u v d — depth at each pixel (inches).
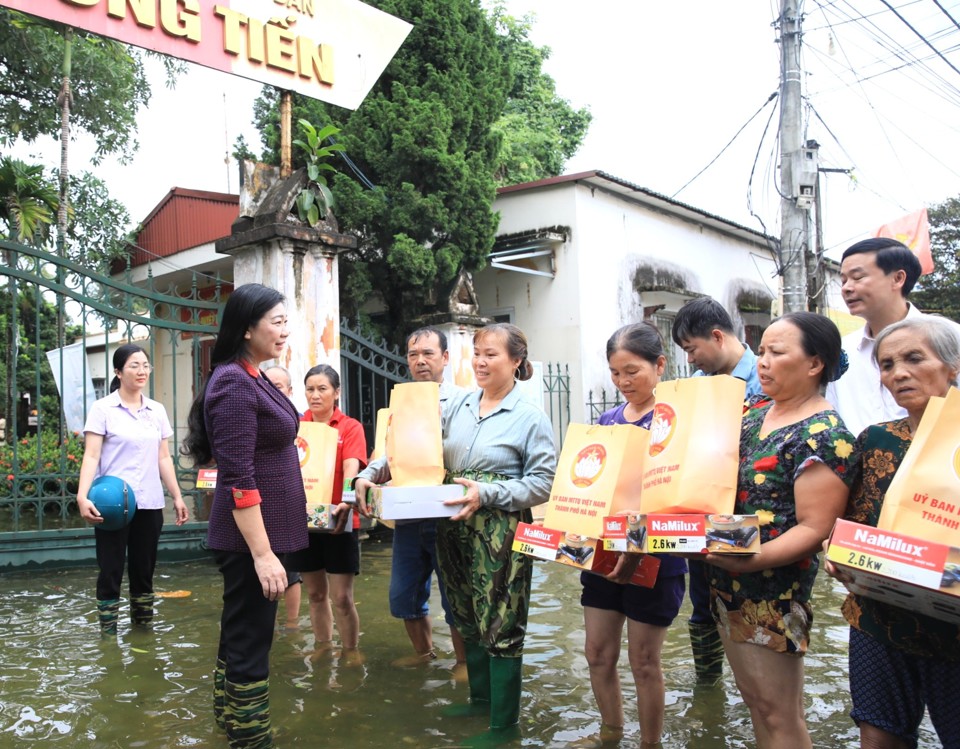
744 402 93.8
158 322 256.7
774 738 85.3
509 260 437.4
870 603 82.4
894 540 67.1
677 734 115.6
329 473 155.0
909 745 82.3
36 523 303.1
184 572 244.4
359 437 165.0
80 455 367.2
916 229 398.9
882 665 82.5
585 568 97.9
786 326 85.7
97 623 184.1
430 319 335.6
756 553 79.6
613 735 114.9
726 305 558.3
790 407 87.4
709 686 136.3
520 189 434.0
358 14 302.7
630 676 143.0
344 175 355.3
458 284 334.3
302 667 149.4
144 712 127.6
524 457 120.2
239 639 108.6
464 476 120.4
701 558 83.5
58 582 228.1
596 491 101.0
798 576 84.4
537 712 125.0
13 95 503.2
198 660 155.3
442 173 362.3
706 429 86.1
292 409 117.6
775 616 83.9
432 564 151.2
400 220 357.4
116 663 153.2
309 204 261.7
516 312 442.0
